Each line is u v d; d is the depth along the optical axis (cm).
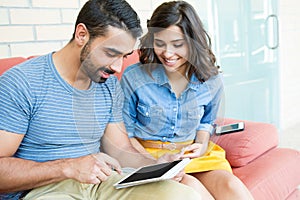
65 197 110
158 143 122
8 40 171
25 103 107
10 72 109
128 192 109
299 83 361
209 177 134
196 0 273
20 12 174
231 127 165
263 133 162
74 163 107
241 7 305
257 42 320
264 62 327
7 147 106
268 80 332
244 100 316
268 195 140
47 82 110
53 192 111
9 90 106
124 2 111
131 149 122
